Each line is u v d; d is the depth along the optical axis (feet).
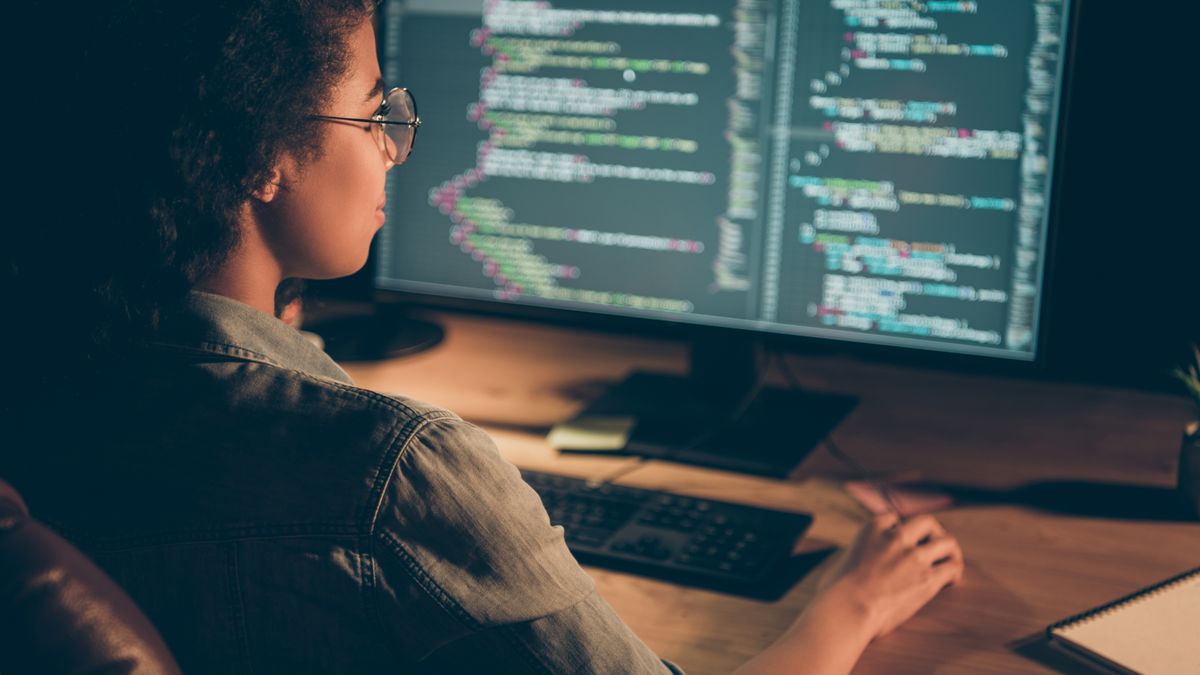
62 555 1.49
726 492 3.50
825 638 2.52
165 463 1.97
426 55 4.11
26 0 2.01
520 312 4.16
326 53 2.08
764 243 3.82
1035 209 3.49
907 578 2.78
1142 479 3.59
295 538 1.93
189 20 1.95
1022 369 3.59
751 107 3.74
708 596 2.85
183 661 2.01
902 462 3.72
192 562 1.96
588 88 3.93
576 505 3.26
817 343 3.81
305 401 1.99
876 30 3.56
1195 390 3.47
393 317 5.09
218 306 2.14
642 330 4.01
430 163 4.19
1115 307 4.49
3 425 2.07
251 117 2.00
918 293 3.67
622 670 2.08
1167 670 2.42
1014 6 3.40
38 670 1.39
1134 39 4.22
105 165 2.00
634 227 3.97
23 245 2.05
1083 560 3.05
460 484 1.97
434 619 1.95
